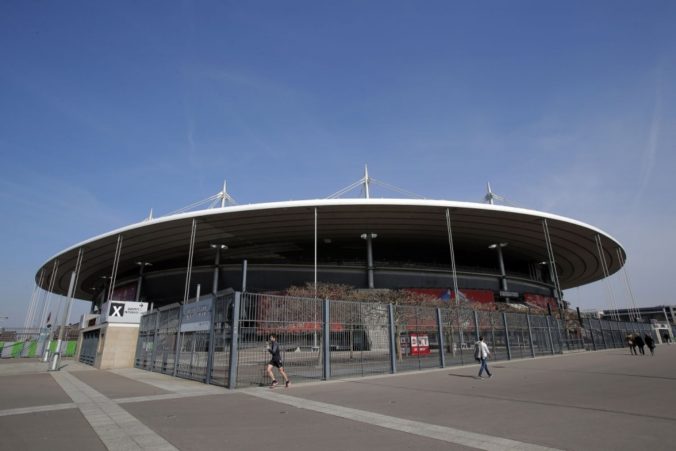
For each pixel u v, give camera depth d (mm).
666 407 8727
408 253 63125
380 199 46188
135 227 51750
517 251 65625
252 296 13898
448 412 8539
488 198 68062
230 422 7820
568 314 45812
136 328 25703
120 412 8961
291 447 6039
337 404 9695
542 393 11031
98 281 81375
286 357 14305
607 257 69250
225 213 47906
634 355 28156
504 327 24656
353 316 16500
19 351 43062
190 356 16703
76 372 21328
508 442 6121
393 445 6055
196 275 57812
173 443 6344
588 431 6719
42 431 7203
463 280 57438
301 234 56062
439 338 19703
